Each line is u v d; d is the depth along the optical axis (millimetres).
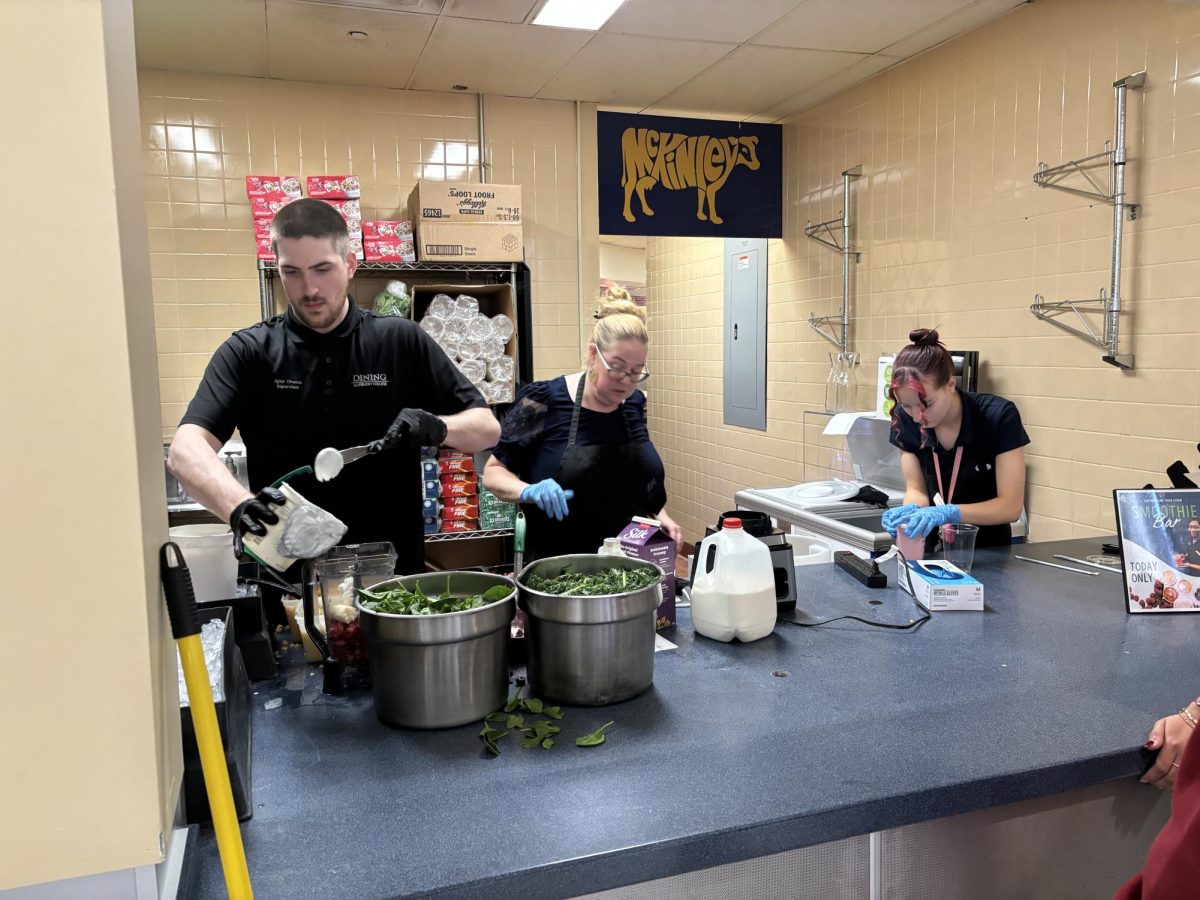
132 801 825
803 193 4797
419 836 1076
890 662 1668
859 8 3311
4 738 786
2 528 771
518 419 2518
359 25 3393
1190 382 2781
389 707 1392
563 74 4039
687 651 1741
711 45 3695
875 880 1305
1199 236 2729
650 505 2562
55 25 751
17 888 807
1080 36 3088
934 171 3818
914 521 2416
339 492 2146
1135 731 1354
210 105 3949
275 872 1003
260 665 1598
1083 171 3088
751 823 1092
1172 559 1976
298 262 1922
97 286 779
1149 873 1025
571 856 1023
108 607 802
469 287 3895
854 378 4414
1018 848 1397
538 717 1429
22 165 754
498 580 1551
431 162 4305
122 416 792
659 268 6844
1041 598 2098
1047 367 3305
